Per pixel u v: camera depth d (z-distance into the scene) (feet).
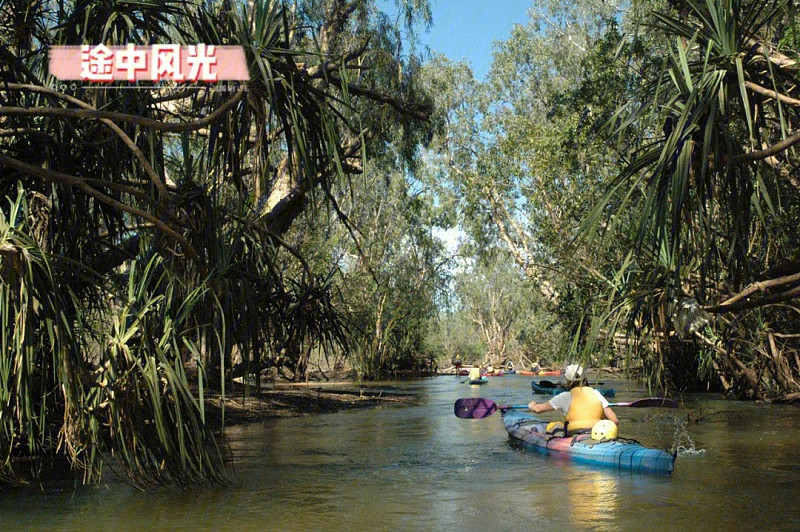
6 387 18.80
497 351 186.09
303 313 33.83
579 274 59.67
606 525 17.51
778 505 19.49
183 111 28.37
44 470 24.58
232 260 27.84
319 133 24.29
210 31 22.80
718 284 28.35
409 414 50.21
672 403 31.04
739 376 57.06
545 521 17.99
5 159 20.76
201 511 19.16
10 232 19.35
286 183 54.39
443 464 27.12
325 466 26.89
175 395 20.72
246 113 23.17
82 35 23.79
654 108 19.99
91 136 25.66
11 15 25.62
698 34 20.12
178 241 23.88
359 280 106.52
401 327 124.57
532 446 30.48
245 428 40.81
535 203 73.00
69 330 20.21
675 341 49.21
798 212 30.45
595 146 62.80
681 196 18.38
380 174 101.09
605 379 89.25
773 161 24.17
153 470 21.54
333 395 64.80
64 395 20.53
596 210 20.65
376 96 54.54
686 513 18.63
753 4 19.71
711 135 19.17
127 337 21.08
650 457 24.53
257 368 27.48
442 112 74.08
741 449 30.22
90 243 26.02
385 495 21.39
